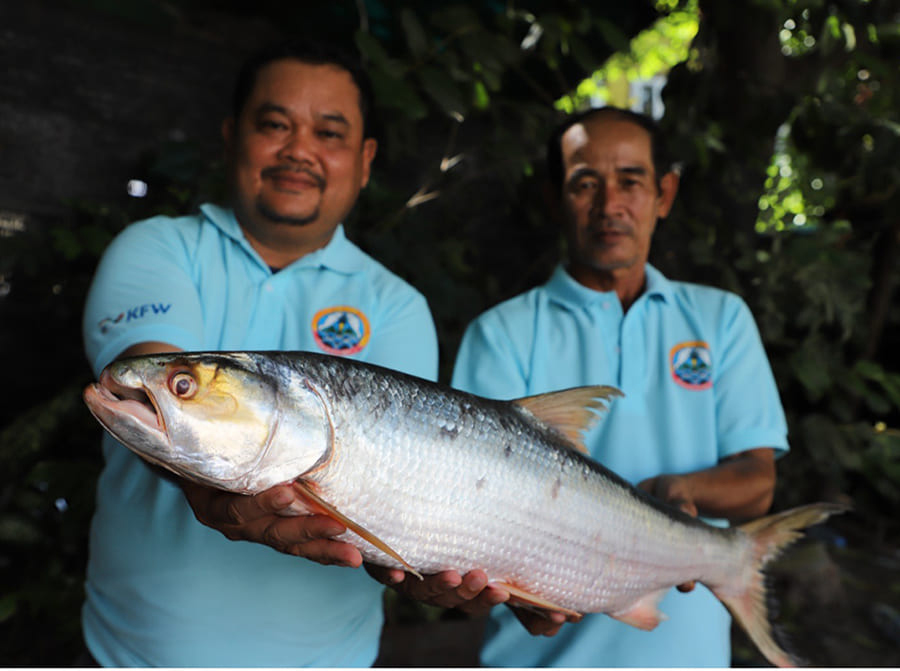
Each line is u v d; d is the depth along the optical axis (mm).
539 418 1583
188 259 1915
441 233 5016
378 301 2037
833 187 4742
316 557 1282
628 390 2096
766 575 1851
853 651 4168
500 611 2076
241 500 1246
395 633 3518
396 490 1343
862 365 5336
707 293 2252
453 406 1436
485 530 1434
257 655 1788
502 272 5336
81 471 3523
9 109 4262
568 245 2238
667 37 7184
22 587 3512
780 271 4527
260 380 1244
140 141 4602
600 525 1575
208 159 4719
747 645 4086
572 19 4297
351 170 1980
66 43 4406
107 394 1201
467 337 2221
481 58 3787
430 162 5105
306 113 1901
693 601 2029
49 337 4461
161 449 1197
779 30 4227
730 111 4465
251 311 1937
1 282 4344
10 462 3582
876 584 5086
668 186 2338
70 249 3822
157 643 1771
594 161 2125
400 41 5070
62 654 3439
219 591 1759
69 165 4410
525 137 4867
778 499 5312
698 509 1967
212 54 4820
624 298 2260
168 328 1674
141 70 4609
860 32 4180
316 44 1987
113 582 1831
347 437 1300
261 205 1917
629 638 1971
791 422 5180
